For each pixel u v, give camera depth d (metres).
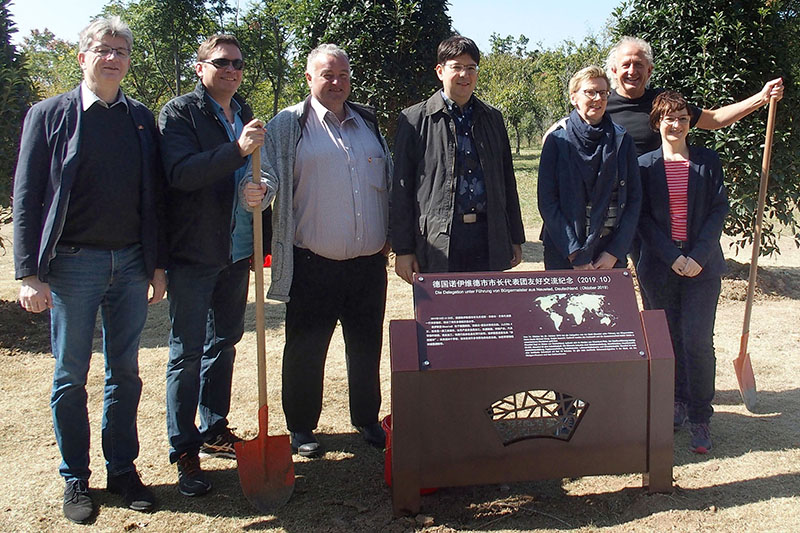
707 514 2.87
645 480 3.10
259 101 18.41
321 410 3.82
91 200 2.78
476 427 2.89
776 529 2.76
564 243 3.36
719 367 4.86
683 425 3.87
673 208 3.59
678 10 6.48
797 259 8.77
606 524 2.84
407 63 7.57
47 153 2.74
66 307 2.83
